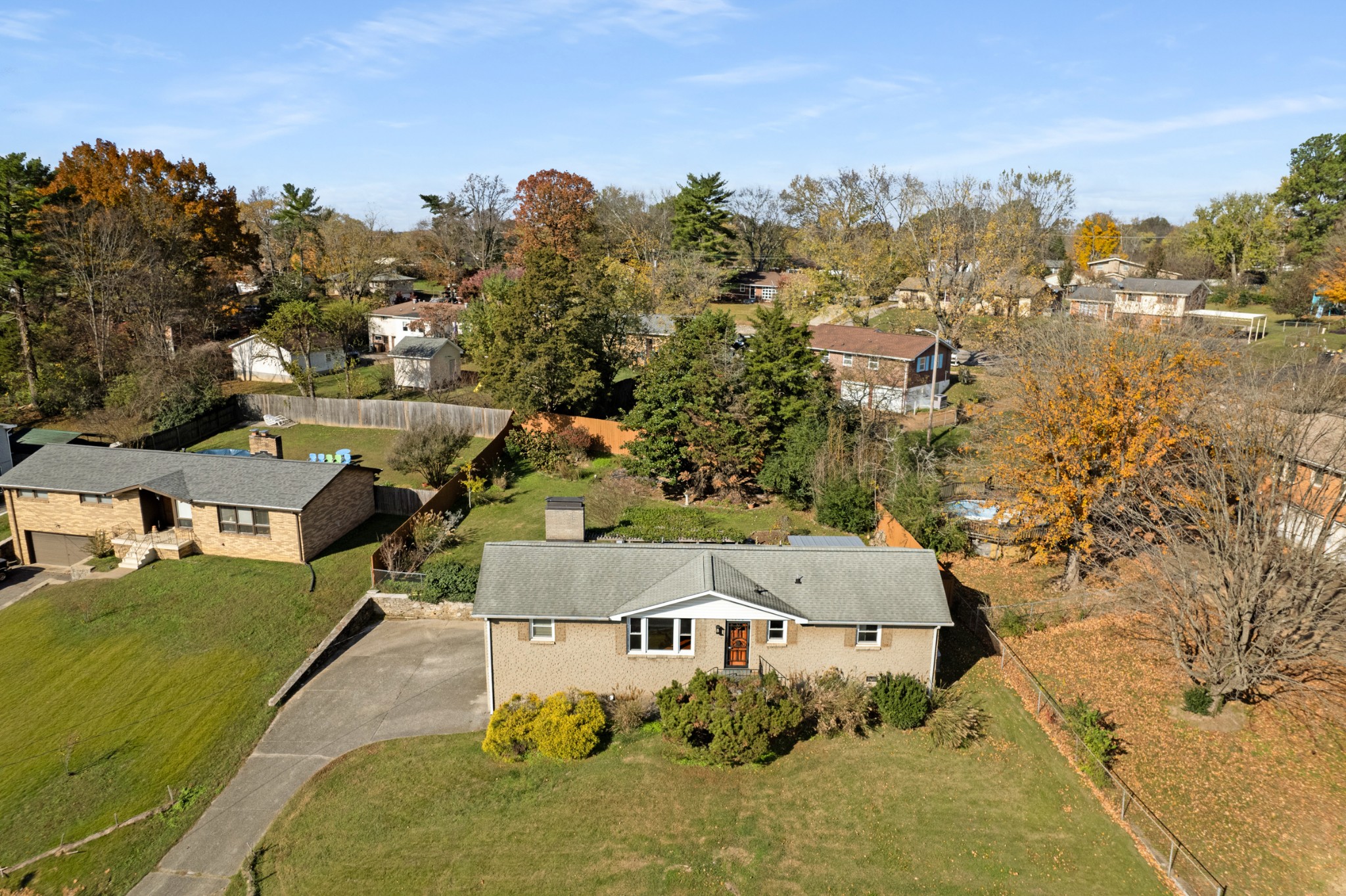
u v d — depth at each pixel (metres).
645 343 68.94
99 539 38.31
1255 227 99.06
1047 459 29.75
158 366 60.69
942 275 72.44
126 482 38.50
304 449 54.75
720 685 24.41
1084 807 21.19
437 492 41.41
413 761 23.91
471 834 21.08
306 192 107.31
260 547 37.50
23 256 59.12
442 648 30.52
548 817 21.58
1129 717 24.12
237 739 25.31
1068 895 18.55
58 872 20.66
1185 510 26.00
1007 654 27.67
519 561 26.62
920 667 25.84
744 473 45.19
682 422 43.62
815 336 66.88
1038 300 72.88
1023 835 20.42
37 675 29.72
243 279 101.44
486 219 108.44
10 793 23.64
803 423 43.28
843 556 27.03
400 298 103.94
